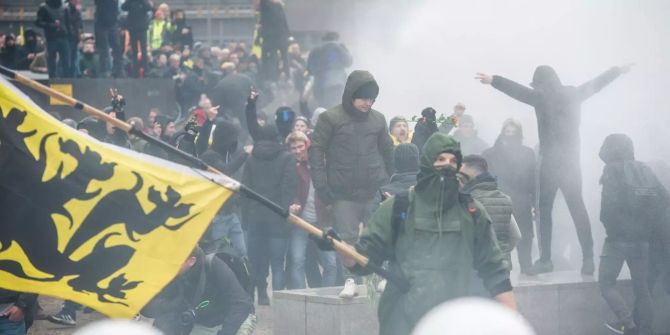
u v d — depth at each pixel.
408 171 25.66
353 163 27.78
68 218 17.36
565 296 29.00
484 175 22.55
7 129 17.30
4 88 17.30
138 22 56.78
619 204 28.02
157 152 33.19
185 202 17.52
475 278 19.83
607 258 28.31
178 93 55.69
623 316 28.16
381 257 17.09
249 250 31.64
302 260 31.66
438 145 16.67
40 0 90.56
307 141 32.00
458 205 16.94
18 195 17.30
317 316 26.48
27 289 17.30
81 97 54.72
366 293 26.62
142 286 17.39
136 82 55.50
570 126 29.47
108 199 17.47
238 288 20.06
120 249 17.42
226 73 49.97
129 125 17.16
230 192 17.53
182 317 19.91
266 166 31.08
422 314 16.55
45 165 17.36
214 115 31.59
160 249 17.47
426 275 16.61
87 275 17.39
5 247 17.27
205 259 20.03
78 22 55.72
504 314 11.57
